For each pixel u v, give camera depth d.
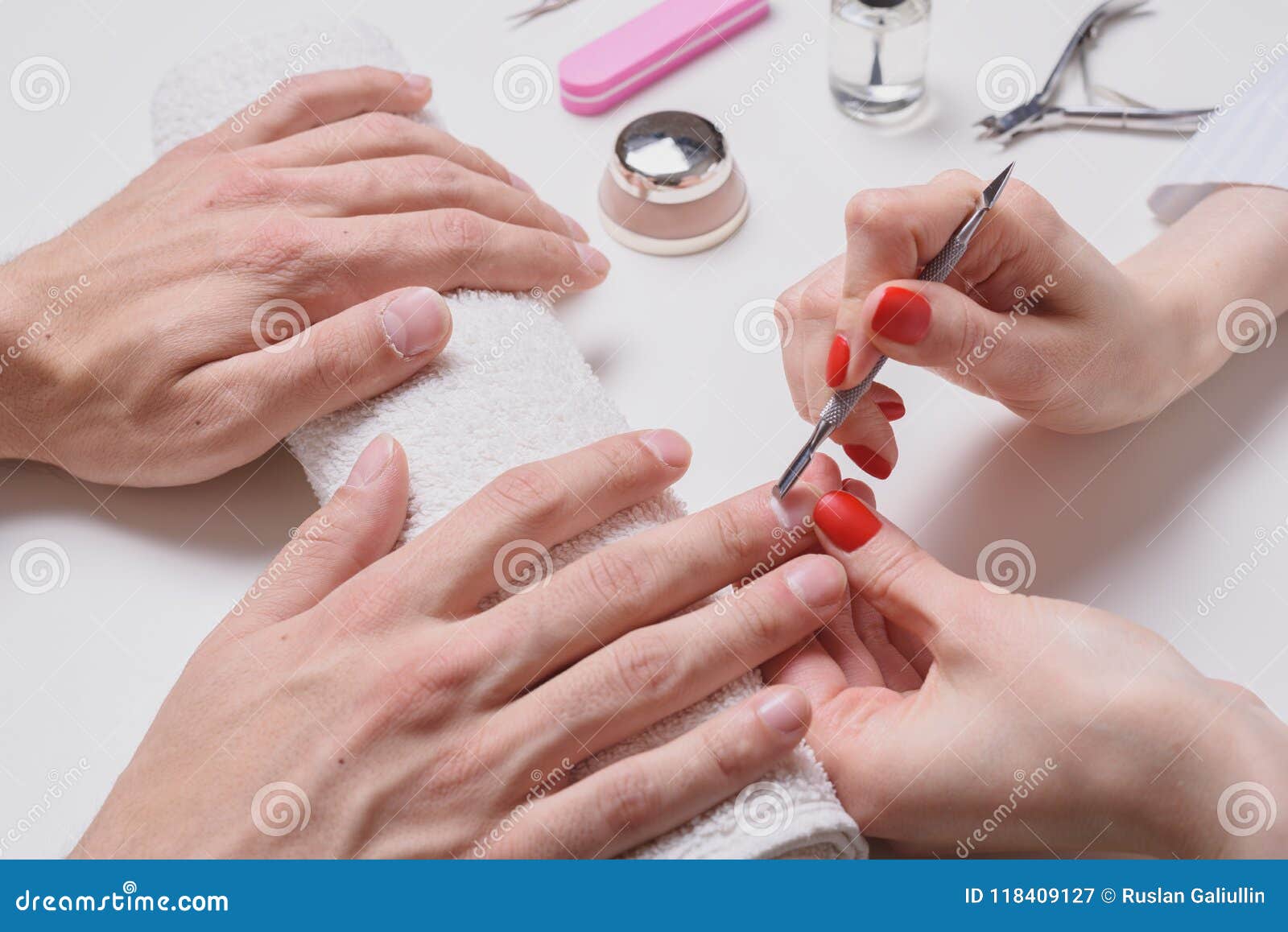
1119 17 0.91
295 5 0.98
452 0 0.97
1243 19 0.89
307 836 0.57
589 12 0.95
